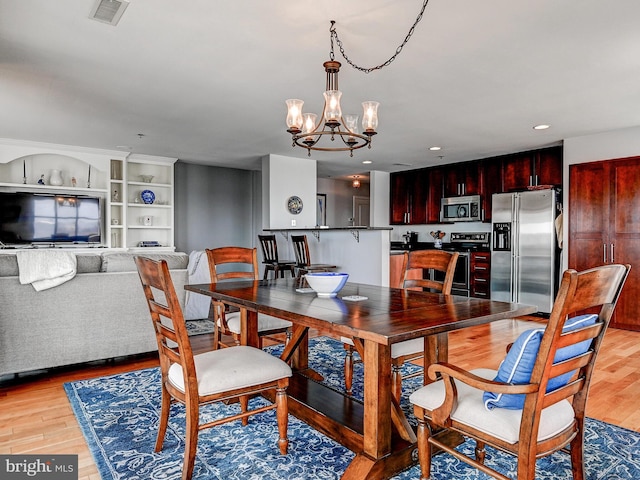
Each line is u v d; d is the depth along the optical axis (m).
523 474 1.27
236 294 2.26
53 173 6.07
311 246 6.39
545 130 4.89
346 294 2.30
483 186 6.70
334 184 9.53
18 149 5.62
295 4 2.21
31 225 5.84
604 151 4.95
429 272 6.92
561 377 1.42
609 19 2.37
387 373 1.73
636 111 4.12
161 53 2.82
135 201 6.94
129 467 1.86
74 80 3.32
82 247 6.20
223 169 8.14
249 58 2.90
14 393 2.74
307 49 2.76
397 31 2.50
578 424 1.54
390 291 2.44
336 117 2.60
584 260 5.06
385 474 1.72
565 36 2.57
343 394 2.37
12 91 3.58
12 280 2.82
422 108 4.05
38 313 2.91
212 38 2.60
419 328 1.46
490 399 1.40
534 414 1.25
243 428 2.26
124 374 3.12
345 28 2.47
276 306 1.90
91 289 3.10
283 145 5.79
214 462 1.91
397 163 7.21
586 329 1.34
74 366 3.33
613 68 3.06
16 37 2.59
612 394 2.79
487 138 5.32
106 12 2.30
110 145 5.85
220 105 3.97
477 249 6.58
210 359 1.94
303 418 2.24
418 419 1.62
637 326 4.63
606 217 4.88
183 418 2.38
